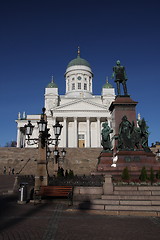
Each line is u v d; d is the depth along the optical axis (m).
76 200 12.11
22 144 82.56
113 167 15.71
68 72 92.00
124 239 6.56
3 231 7.21
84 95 86.31
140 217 9.34
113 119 18.25
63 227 7.77
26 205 12.12
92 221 8.61
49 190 12.66
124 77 19.05
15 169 44.84
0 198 15.47
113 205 10.45
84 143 74.25
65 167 44.94
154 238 6.66
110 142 18.00
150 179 13.15
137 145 16.64
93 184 12.79
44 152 13.80
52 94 82.25
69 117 71.75
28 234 6.92
